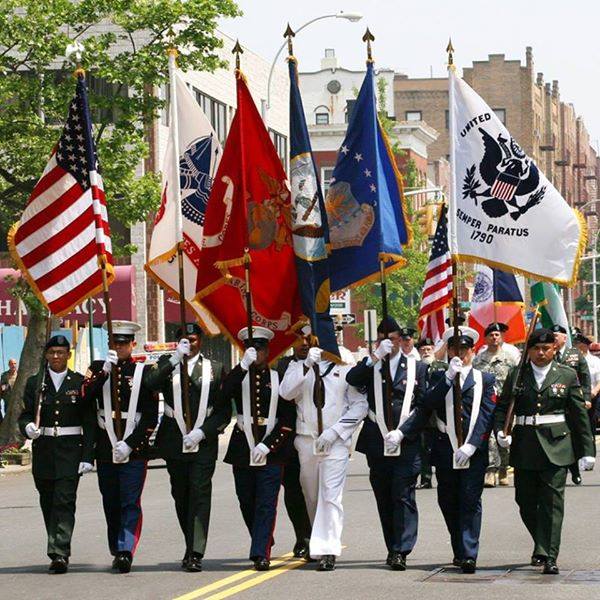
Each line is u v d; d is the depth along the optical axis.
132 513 28.12
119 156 64.81
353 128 29.69
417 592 24.67
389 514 28.09
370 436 27.84
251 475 28.20
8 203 66.75
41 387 28.47
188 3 64.25
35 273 30.58
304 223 28.97
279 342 29.58
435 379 28.78
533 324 27.95
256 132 29.64
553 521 27.06
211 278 29.75
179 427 28.23
